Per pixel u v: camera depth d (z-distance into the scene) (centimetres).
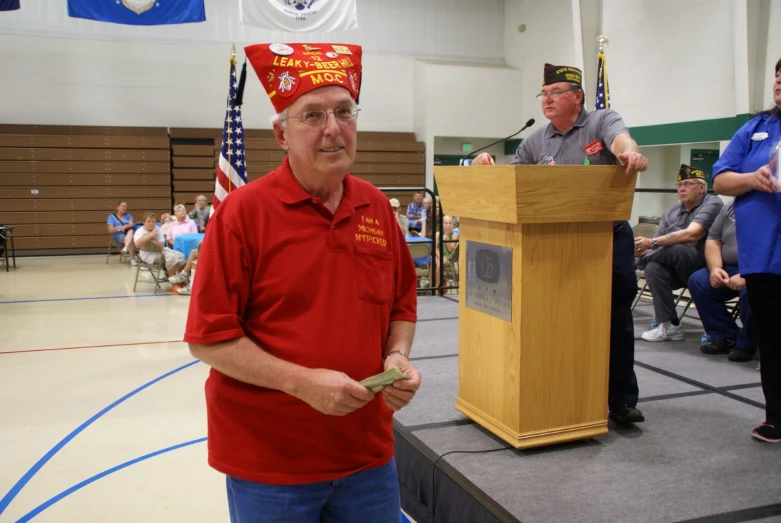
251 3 768
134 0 754
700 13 869
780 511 204
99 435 351
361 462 135
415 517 262
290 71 126
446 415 293
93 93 1193
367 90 1358
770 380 256
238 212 125
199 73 1244
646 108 979
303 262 127
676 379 346
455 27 1400
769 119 246
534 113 1343
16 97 1159
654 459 243
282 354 126
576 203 234
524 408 245
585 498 212
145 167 1225
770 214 240
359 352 131
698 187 437
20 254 1188
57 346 544
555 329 246
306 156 126
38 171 1178
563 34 1219
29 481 295
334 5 795
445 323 490
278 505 128
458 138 1416
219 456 132
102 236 1226
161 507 271
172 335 584
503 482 224
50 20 1165
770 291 246
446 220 818
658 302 434
